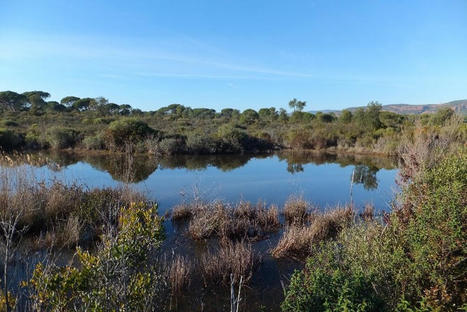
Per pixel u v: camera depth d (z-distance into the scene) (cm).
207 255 708
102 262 294
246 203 1045
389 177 1786
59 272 313
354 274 315
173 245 759
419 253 361
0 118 4047
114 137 2653
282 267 661
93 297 281
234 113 7375
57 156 2344
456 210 366
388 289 343
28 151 2538
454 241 354
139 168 1964
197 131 3306
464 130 1147
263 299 539
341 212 920
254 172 1936
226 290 563
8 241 247
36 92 6781
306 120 5569
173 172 1869
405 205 491
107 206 863
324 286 296
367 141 3225
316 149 3431
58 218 830
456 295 345
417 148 828
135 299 312
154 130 2938
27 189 841
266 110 7425
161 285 469
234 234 829
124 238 324
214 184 1524
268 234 861
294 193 1341
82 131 2989
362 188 1482
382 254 388
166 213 980
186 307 508
